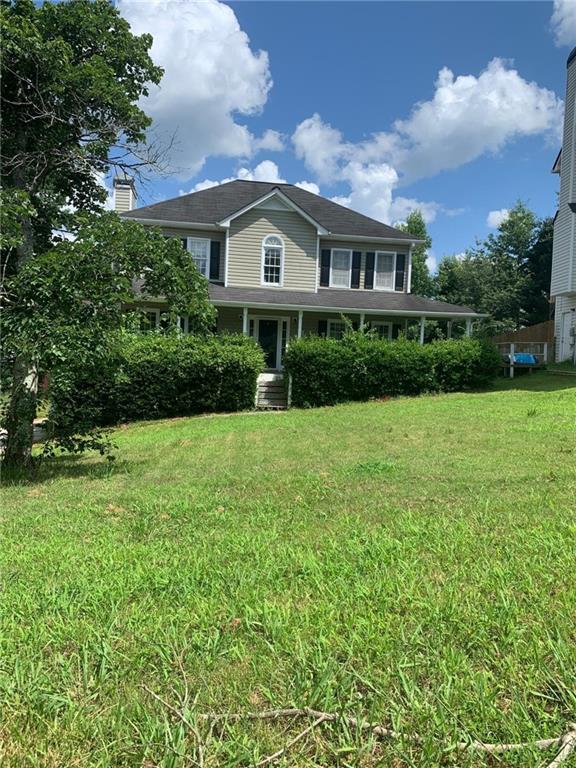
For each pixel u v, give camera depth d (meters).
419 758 1.57
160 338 14.48
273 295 18.69
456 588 2.69
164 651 2.19
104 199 9.59
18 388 7.52
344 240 20.28
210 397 14.96
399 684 1.92
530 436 7.90
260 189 22.28
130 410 14.27
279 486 5.45
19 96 7.79
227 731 1.71
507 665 1.99
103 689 1.95
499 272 41.53
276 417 12.66
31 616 2.54
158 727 1.71
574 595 2.53
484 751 1.58
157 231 7.88
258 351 15.70
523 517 3.91
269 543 3.58
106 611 2.57
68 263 6.62
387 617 2.40
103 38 8.09
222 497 5.07
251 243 19.58
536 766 1.53
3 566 3.27
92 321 6.62
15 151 8.03
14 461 7.57
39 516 4.64
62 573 3.13
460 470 5.77
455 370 16.45
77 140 8.34
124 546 3.64
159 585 2.87
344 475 5.83
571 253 19.06
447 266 45.81
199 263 19.53
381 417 11.35
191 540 3.75
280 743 1.66
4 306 7.13
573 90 19.25
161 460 7.80
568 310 20.00
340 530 3.82
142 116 8.38
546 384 16.19
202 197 20.98
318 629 2.32
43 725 1.75
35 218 8.38
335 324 20.11
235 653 2.16
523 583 2.71
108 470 7.21
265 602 2.60
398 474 5.72
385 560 3.14
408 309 18.19
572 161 19.36
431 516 4.07
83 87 7.72
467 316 18.41
